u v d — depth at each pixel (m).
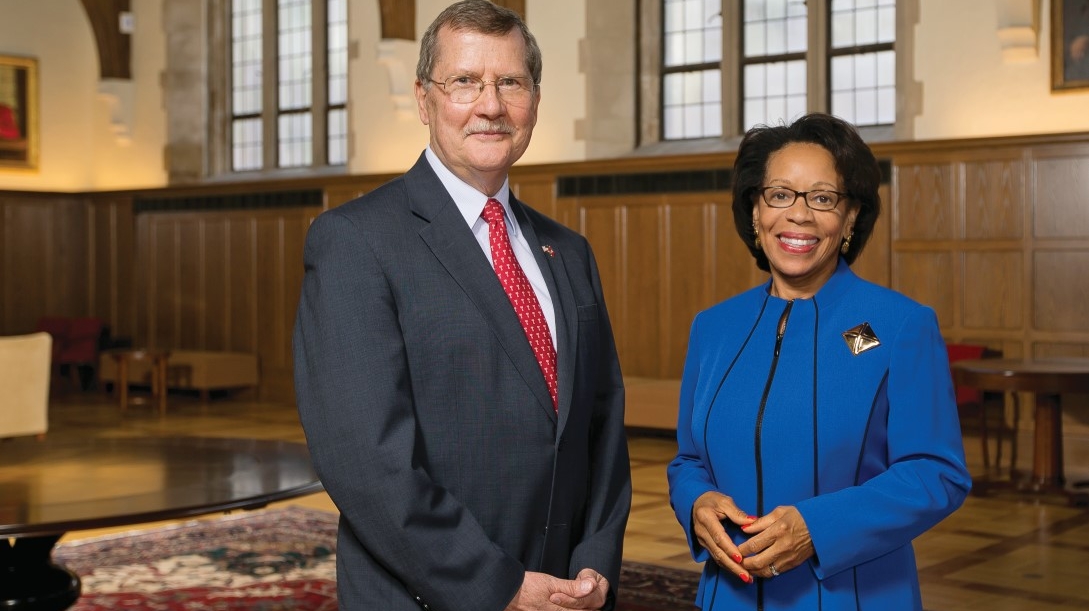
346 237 2.13
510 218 2.33
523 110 2.19
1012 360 7.83
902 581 2.14
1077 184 8.52
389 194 2.22
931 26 9.44
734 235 10.24
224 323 14.06
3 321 14.79
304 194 13.25
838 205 2.22
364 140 13.01
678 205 10.55
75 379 14.61
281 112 14.29
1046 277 8.66
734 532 2.16
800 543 2.05
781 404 2.19
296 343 2.17
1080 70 8.74
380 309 2.08
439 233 2.18
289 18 14.16
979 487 7.70
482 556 1.98
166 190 14.53
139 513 3.03
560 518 2.21
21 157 15.02
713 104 11.15
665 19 11.41
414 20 12.48
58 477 3.60
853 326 2.19
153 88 15.02
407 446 1.99
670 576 5.50
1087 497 7.28
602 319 2.47
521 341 2.17
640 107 11.45
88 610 4.85
